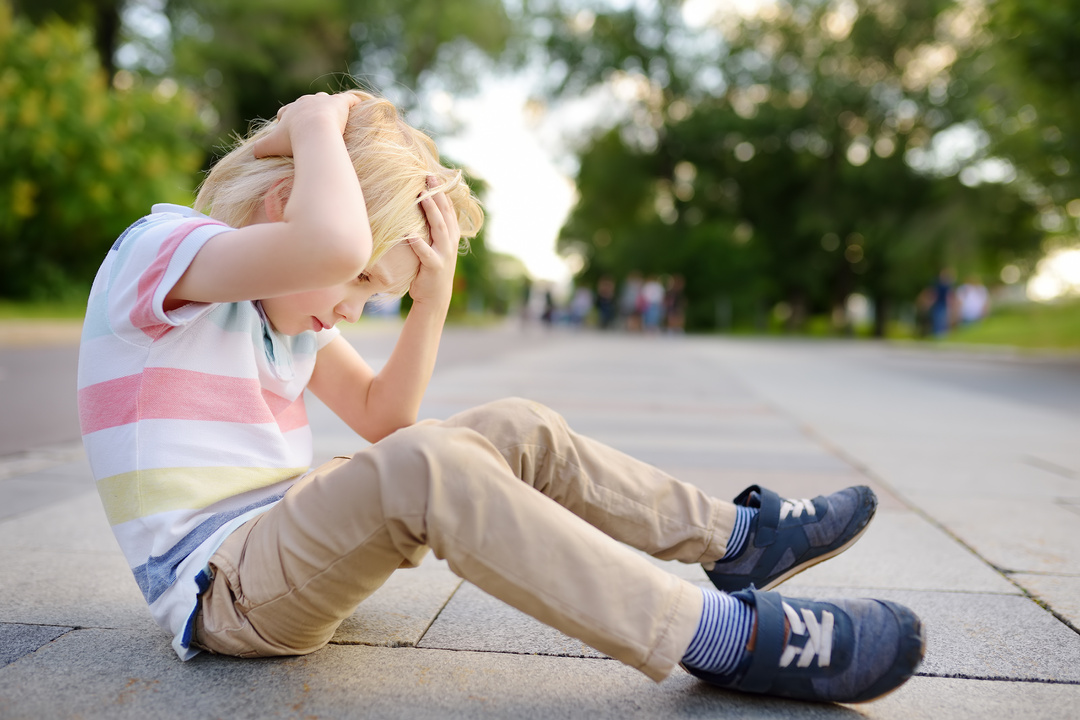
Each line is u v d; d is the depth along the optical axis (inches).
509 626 61.7
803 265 1227.9
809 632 46.0
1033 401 250.2
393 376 60.3
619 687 51.1
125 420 48.8
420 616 63.5
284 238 43.5
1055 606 67.2
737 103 1222.3
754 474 122.6
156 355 48.5
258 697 48.3
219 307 50.8
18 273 568.7
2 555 77.8
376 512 44.9
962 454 145.4
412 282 54.9
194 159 649.6
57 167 532.7
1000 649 58.4
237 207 49.5
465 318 1201.4
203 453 49.7
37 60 556.7
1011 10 442.6
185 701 47.6
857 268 1218.6
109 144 561.3
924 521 95.9
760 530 56.0
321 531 45.8
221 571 48.5
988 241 1009.5
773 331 1282.0
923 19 1056.2
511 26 1123.9
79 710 46.3
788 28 1163.3
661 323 1154.0
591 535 45.1
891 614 46.6
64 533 85.7
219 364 50.6
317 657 54.5
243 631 49.3
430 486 43.7
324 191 44.3
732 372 352.2
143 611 63.1
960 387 297.3
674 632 44.8
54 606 64.0
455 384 260.5
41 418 179.9
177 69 873.5
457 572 44.3
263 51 938.1
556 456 53.4
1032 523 95.5
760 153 1209.4
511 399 54.6
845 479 120.3
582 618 43.8
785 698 49.6
